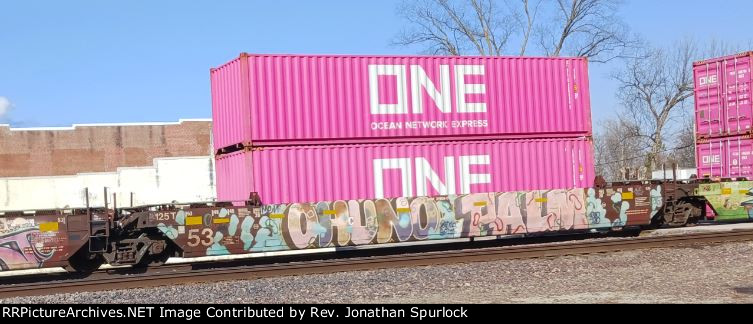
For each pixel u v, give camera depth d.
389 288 12.13
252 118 18.03
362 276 13.56
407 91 19.34
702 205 20.73
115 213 15.76
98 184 41.72
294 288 12.34
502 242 20.23
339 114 18.73
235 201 17.02
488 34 47.31
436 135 19.47
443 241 22.77
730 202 20.67
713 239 17.44
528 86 20.50
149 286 13.16
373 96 19.05
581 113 21.02
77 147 48.59
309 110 18.52
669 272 13.02
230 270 14.02
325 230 17.11
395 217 17.67
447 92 19.70
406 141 19.19
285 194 18.00
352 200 17.38
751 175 21.11
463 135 19.72
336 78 18.81
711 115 22.41
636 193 20.03
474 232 18.30
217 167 20.66
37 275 15.92
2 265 14.85
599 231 21.08
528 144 20.22
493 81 20.17
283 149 18.09
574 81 21.03
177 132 49.84
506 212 18.64
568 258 15.35
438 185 19.23
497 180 19.78
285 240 16.84
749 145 21.17
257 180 17.86
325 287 12.38
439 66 19.70
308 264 14.60
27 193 41.25
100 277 15.15
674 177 20.36
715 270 13.05
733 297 10.13
